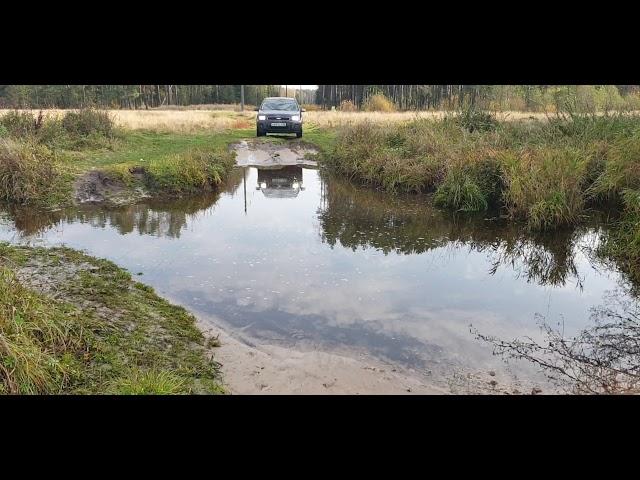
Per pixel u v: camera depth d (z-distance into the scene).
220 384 4.16
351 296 6.04
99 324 4.73
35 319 4.31
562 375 4.45
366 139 14.30
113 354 4.30
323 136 19.06
